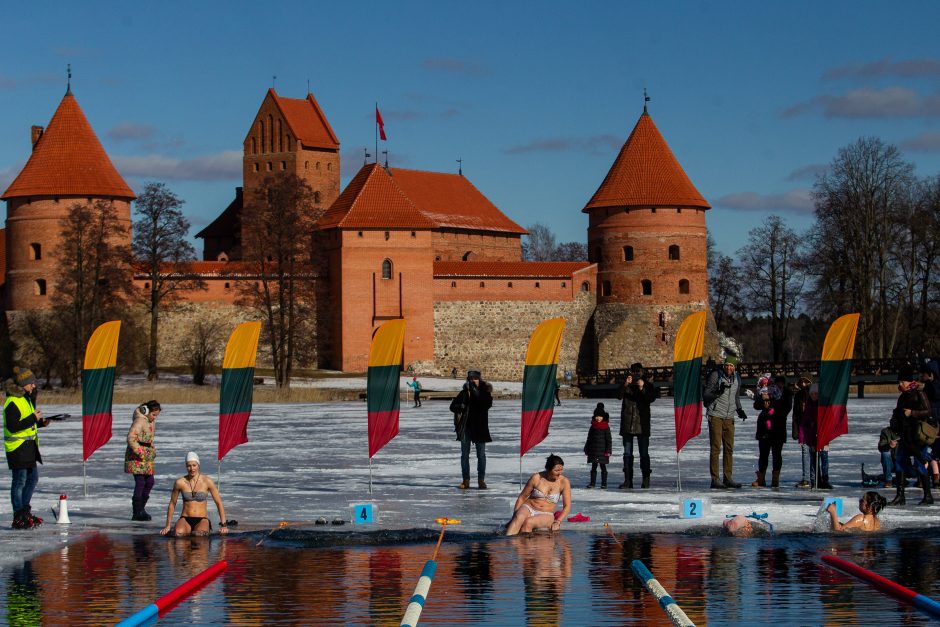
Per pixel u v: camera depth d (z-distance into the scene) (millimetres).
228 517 20922
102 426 23984
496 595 14898
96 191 90812
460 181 118812
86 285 84688
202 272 93750
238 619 13844
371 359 24078
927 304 86438
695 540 18391
